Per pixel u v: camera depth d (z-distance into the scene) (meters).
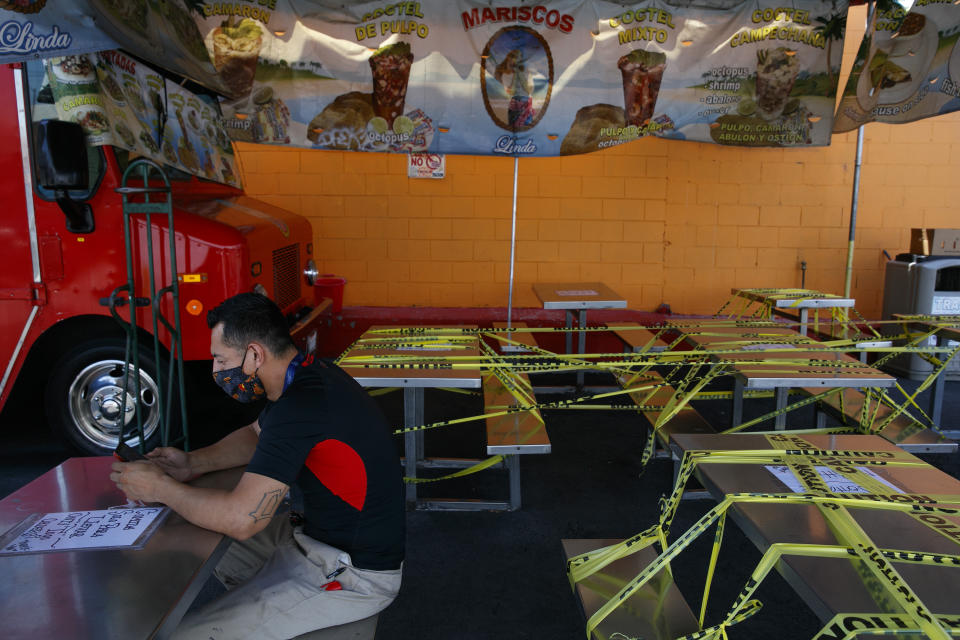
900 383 6.16
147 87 3.46
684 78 5.22
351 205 6.64
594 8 5.06
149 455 2.04
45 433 4.79
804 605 2.83
